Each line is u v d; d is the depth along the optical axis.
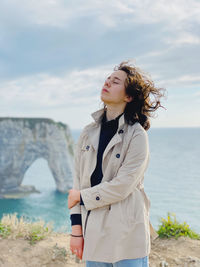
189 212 42.81
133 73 2.03
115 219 1.80
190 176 101.56
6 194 81.25
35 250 3.55
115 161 1.90
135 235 1.82
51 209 60.12
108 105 2.05
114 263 1.87
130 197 1.88
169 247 3.78
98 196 1.80
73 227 1.95
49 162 88.56
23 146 85.88
